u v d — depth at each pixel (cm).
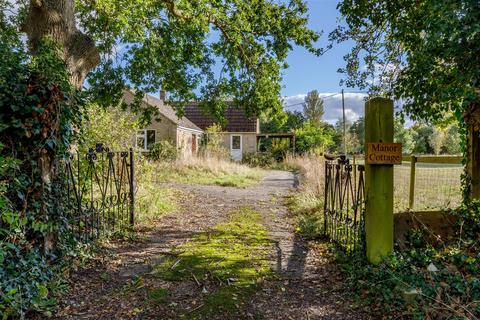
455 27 265
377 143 322
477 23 251
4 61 290
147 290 301
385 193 324
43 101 300
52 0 554
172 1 695
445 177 664
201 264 367
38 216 301
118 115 890
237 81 845
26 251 281
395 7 430
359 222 369
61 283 306
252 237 482
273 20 781
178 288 306
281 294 296
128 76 798
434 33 288
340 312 262
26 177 291
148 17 728
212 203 771
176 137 1903
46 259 305
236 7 750
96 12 711
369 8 464
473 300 236
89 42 600
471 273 285
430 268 288
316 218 577
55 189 324
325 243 447
